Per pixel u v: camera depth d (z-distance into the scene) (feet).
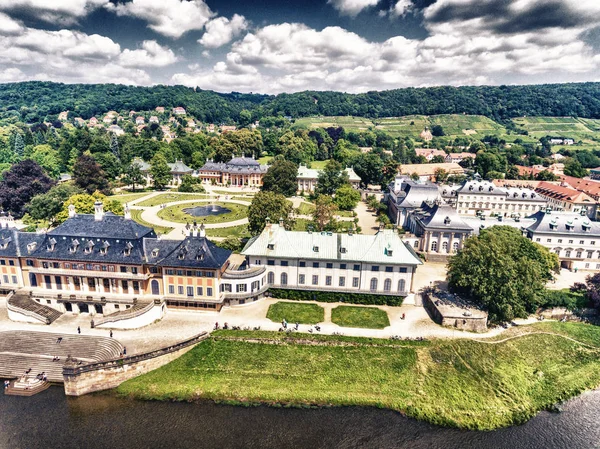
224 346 296.30
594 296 361.71
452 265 369.09
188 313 336.29
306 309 347.56
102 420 240.32
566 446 237.04
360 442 231.09
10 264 347.15
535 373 293.43
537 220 492.95
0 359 279.08
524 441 238.89
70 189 597.52
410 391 269.85
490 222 504.84
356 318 336.29
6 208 597.93
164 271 331.16
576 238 469.57
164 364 282.36
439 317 333.01
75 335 298.76
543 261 388.37
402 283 358.23
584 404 272.31
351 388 270.67
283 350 296.10
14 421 236.84
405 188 635.25
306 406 256.93
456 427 247.09
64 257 332.39
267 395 262.67
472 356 299.38
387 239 362.94
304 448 224.74
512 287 329.93
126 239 337.72
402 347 302.04
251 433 233.76
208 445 223.92
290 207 517.14
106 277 332.19
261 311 342.23
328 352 295.48
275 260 361.71
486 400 266.57
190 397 260.21
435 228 474.08
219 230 545.03
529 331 336.90
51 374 271.90
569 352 317.42
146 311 312.91
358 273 359.25
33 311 323.57
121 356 276.41
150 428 235.20
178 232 531.09
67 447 220.02
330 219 523.29
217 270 323.98
